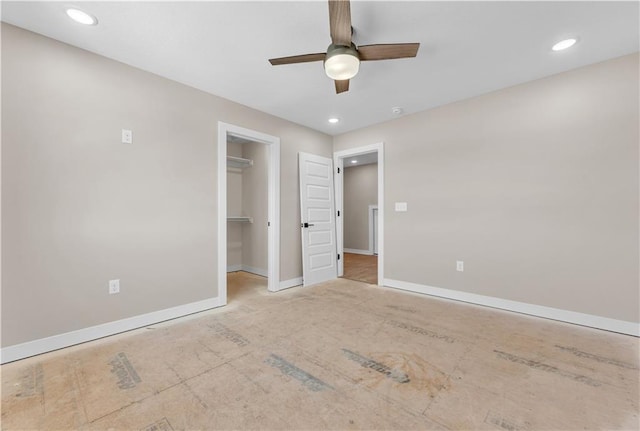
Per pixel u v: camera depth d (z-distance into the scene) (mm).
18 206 1970
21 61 1987
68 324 2158
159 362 1915
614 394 1562
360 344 2176
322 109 3539
